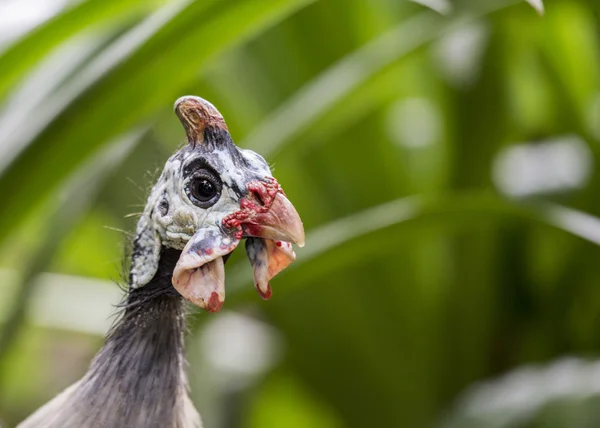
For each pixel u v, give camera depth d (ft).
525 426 6.05
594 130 7.50
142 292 5.17
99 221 7.97
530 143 7.59
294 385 8.77
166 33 5.57
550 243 7.24
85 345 11.30
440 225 5.98
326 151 7.55
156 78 5.66
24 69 5.73
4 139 5.80
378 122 7.55
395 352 7.72
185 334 5.34
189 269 5.09
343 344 7.75
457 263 7.45
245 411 8.37
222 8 5.54
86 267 8.84
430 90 7.68
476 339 7.61
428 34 6.01
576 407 6.05
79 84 5.65
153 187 5.16
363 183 7.65
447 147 7.55
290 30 7.25
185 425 5.23
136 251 5.16
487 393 6.23
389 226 5.94
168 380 5.18
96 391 5.16
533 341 7.54
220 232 5.09
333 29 7.27
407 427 7.77
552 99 7.52
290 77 7.37
